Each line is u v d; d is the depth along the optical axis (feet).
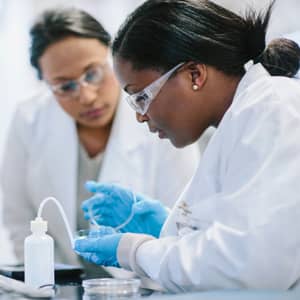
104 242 4.22
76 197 7.48
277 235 3.39
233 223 3.49
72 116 7.25
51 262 4.17
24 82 10.39
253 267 3.35
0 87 10.27
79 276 4.67
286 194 3.47
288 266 3.43
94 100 7.02
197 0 4.23
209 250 3.46
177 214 4.30
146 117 4.34
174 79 4.10
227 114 3.99
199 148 6.79
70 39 6.86
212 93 4.15
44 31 6.93
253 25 4.29
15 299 3.37
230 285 3.41
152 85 4.11
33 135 7.88
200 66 4.09
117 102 7.43
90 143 7.59
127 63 4.15
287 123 3.68
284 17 6.71
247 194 3.51
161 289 3.85
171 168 6.93
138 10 4.22
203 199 4.00
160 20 4.08
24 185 8.01
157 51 4.04
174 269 3.57
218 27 4.17
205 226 3.81
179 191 6.83
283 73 4.37
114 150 7.25
